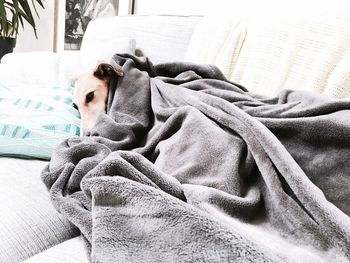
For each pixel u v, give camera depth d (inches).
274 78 36.3
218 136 24.2
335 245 15.2
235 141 23.5
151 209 16.1
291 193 18.8
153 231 15.6
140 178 19.1
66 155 28.1
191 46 45.9
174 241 14.8
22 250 20.7
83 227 19.2
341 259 14.6
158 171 20.4
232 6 55.5
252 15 41.8
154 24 53.6
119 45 52.0
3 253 20.0
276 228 18.7
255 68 38.4
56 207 22.3
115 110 36.5
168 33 51.4
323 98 25.1
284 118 23.7
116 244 15.6
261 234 17.2
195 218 15.0
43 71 53.9
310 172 20.8
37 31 96.7
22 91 43.1
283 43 36.4
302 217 17.2
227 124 24.5
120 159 19.6
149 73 43.3
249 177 22.4
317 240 16.2
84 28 85.7
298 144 22.2
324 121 21.0
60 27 91.8
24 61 55.6
